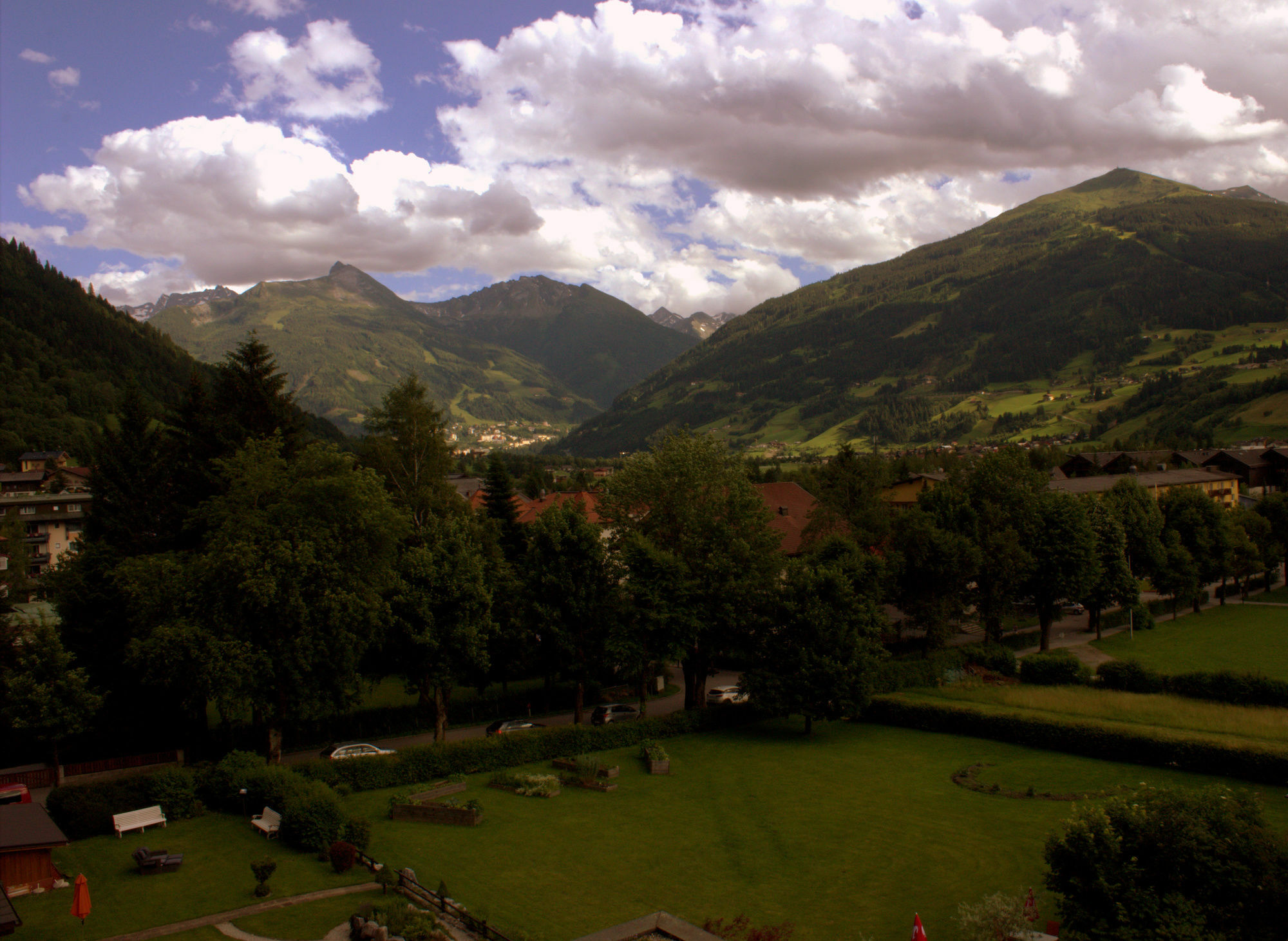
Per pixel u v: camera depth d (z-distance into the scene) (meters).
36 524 123.06
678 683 71.69
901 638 75.81
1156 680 55.44
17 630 44.06
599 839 35.47
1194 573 89.56
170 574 42.69
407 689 49.16
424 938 23.12
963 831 35.75
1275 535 112.12
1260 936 19.84
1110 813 22.48
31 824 29.53
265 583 39.62
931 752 48.91
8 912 20.97
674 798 41.25
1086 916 21.47
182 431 59.03
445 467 68.06
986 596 73.31
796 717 58.41
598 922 27.12
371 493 45.47
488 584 51.03
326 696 43.88
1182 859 20.73
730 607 54.31
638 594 52.69
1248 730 45.38
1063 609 92.50
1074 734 46.97
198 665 39.62
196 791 37.09
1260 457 184.62
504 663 57.09
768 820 37.81
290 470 45.31
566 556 52.00
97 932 24.23
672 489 59.22
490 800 40.72
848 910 28.55
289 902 26.61
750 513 57.34
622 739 50.84
